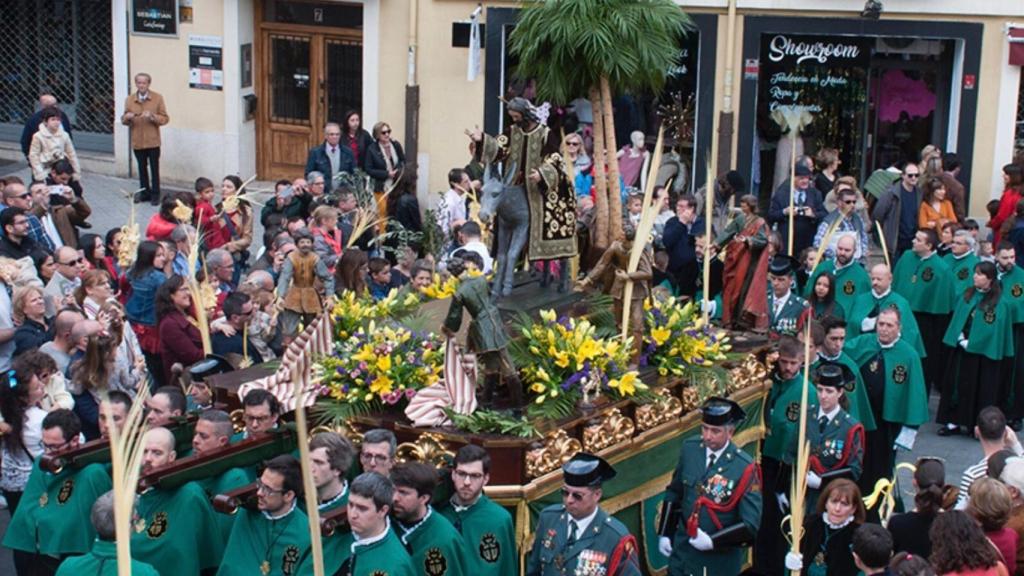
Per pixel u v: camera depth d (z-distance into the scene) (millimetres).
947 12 19938
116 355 11484
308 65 22391
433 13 20875
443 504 9250
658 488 10672
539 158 10438
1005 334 14461
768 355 11609
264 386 10250
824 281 13352
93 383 11086
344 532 8672
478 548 9055
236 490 8812
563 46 11070
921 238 15266
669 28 11352
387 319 10883
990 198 20484
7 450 10500
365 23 21188
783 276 12633
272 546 8758
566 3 10945
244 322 12320
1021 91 20453
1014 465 9031
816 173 19000
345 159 19328
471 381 9781
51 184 17125
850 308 14094
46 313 12773
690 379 10773
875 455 12516
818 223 17312
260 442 9609
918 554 9102
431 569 8766
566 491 8695
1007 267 14578
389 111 21406
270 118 22766
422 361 10008
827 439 10859
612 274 10711
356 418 9875
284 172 22891
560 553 8773
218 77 22172
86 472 9469
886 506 10789
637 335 10586
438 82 21078
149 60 22562
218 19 22031
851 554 9594
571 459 8812
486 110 20984
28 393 10516
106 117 23859
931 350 15484
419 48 21031
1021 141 20641
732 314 12398
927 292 15305
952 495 9508
